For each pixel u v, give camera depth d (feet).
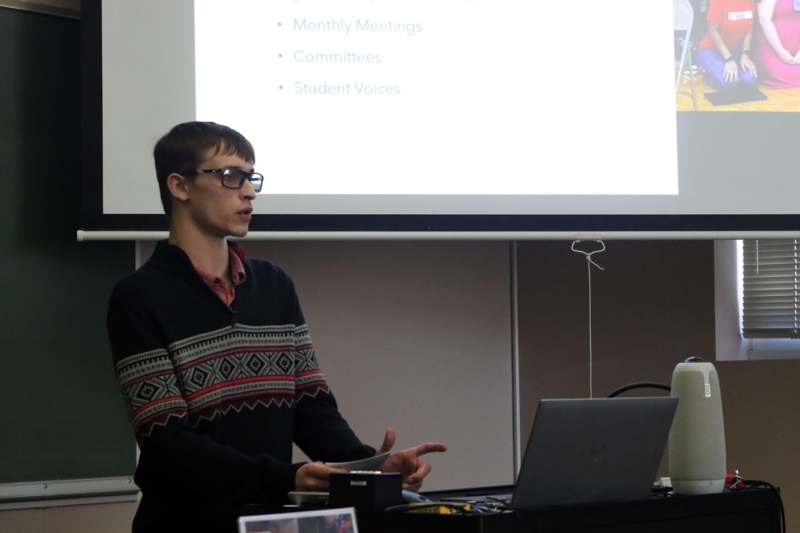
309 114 11.43
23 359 10.75
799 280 13.37
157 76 11.08
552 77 12.04
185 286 6.91
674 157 12.20
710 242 13.55
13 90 10.91
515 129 11.90
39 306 10.87
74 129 11.23
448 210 11.66
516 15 12.02
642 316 13.75
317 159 11.41
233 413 6.87
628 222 12.05
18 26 10.98
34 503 10.72
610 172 12.06
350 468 6.12
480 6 11.94
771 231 12.35
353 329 12.71
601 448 6.02
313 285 12.57
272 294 7.32
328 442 7.26
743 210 12.32
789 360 13.17
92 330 11.14
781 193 12.41
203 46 11.22
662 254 13.73
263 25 11.39
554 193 11.91
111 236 10.81
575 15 12.16
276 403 7.06
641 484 6.38
